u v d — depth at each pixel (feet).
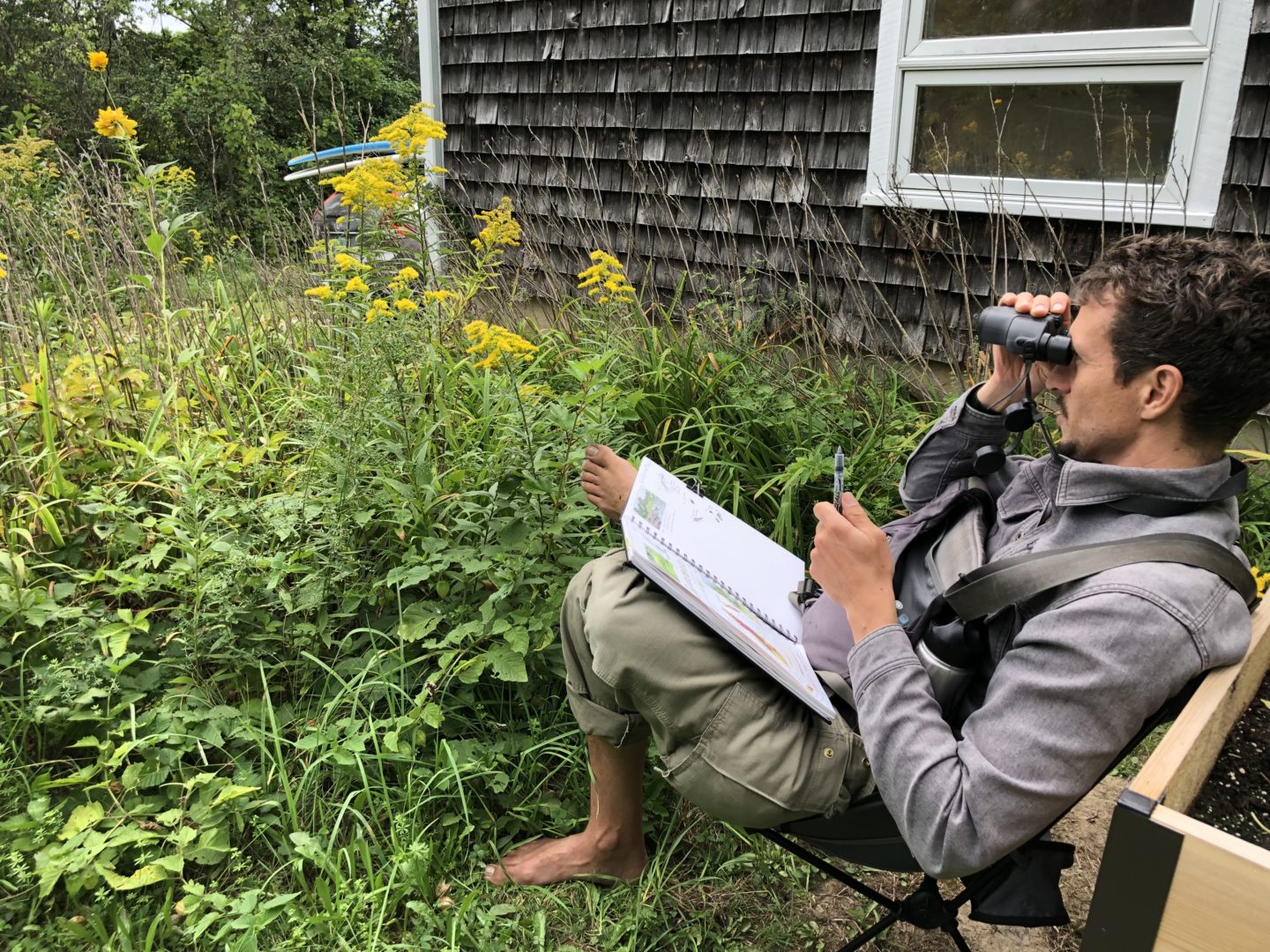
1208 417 3.66
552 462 7.37
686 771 4.76
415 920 5.81
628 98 16.72
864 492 9.91
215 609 7.24
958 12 12.62
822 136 14.34
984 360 11.44
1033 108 12.32
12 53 55.83
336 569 7.36
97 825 6.04
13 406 8.74
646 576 4.86
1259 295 3.49
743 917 6.05
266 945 5.66
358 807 6.48
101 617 7.10
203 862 5.91
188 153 49.55
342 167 13.55
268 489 9.09
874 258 14.15
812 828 4.79
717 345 12.61
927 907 4.70
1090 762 3.52
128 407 9.53
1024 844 4.12
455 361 10.16
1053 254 12.29
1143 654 3.44
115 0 55.67
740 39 14.94
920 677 3.99
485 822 6.56
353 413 8.04
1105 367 3.78
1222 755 3.88
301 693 7.22
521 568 7.02
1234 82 10.66
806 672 4.72
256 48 53.98
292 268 13.44
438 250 12.27
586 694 5.55
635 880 6.14
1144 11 11.18
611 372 11.03
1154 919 3.06
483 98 19.43
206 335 11.50
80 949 5.38
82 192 12.70
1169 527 3.76
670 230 16.60
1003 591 3.92
